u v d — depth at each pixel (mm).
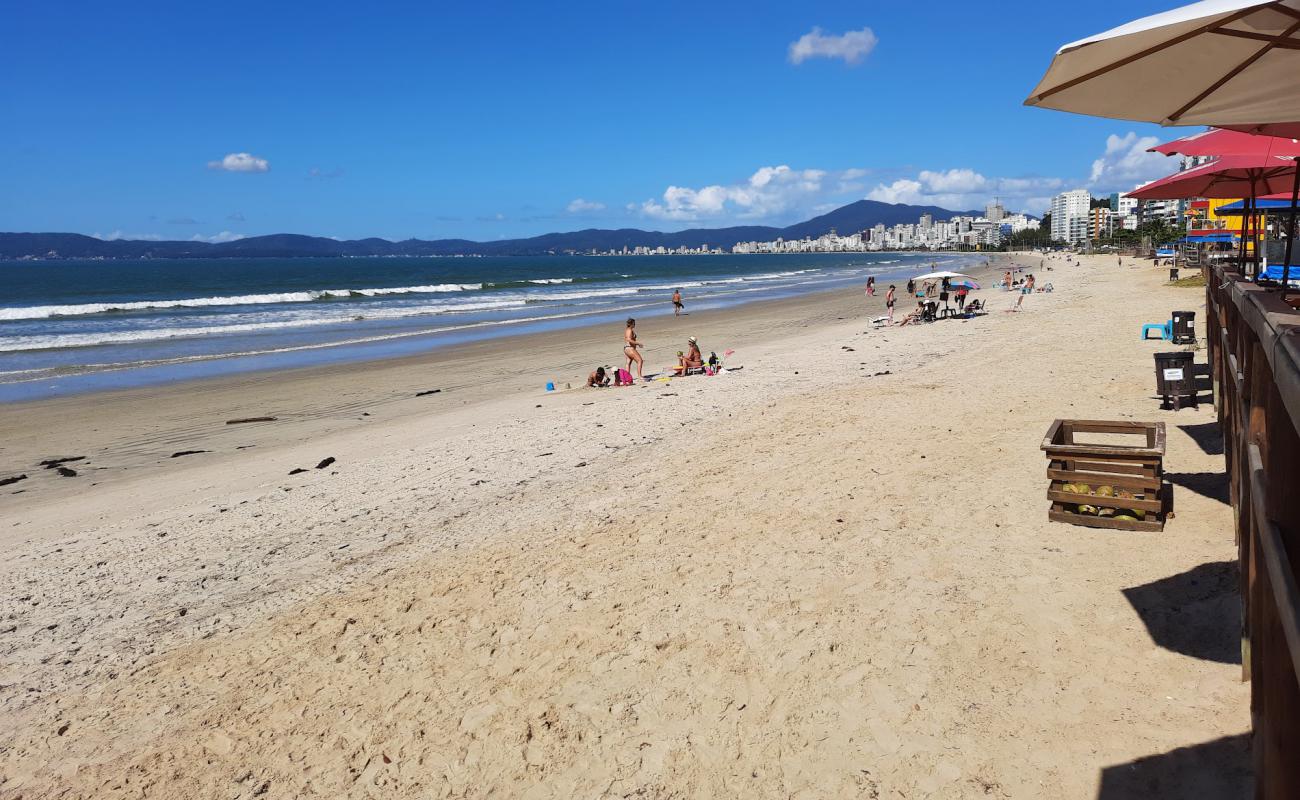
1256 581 2475
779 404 12523
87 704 4953
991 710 3879
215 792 3953
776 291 57406
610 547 6688
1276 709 1829
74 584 7152
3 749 4527
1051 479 6188
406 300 51406
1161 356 9453
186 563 7473
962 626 4695
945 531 6203
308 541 7805
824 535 6422
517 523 7680
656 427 11641
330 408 16156
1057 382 11953
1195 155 5887
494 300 50719
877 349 19375
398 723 4383
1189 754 3348
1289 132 4816
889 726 3873
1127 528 5770
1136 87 3404
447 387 18297
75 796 4023
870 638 4699
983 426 9523
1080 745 3537
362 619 5762
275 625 5836
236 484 10539
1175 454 7504
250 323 35125
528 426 12750
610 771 3809
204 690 4973
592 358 22453
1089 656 4203
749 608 5262
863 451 8914
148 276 112688
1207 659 3998
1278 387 1718
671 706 4266
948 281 26828
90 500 10242
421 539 7508
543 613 5527
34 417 15688
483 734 4203
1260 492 1985
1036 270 75312
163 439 13766
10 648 5902
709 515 7258
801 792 3516
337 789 3885
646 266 176000
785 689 4289
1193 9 2488
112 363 22844
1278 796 1797
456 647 5168
